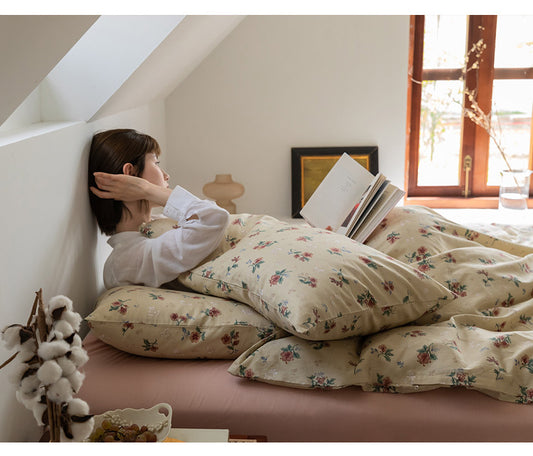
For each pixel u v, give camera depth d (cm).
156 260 161
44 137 135
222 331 142
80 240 165
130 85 186
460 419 125
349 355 136
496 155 367
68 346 82
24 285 123
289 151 342
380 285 138
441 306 145
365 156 341
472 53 354
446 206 368
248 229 177
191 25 192
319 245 144
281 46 331
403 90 335
